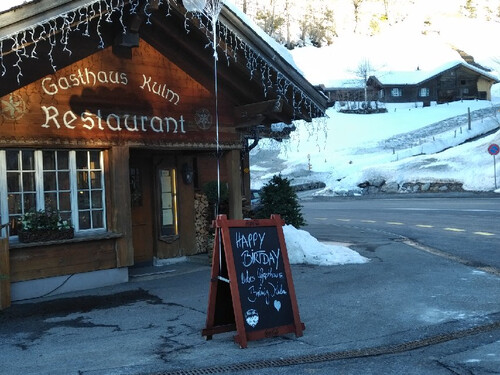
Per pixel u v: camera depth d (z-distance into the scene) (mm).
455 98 87312
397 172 43094
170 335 6574
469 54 126562
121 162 9547
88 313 7695
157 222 10961
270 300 6258
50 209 9008
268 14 86688
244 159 16719
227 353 5867
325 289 8758
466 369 5316
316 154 61844
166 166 11148
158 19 9516
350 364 5520
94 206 9484
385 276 9695
